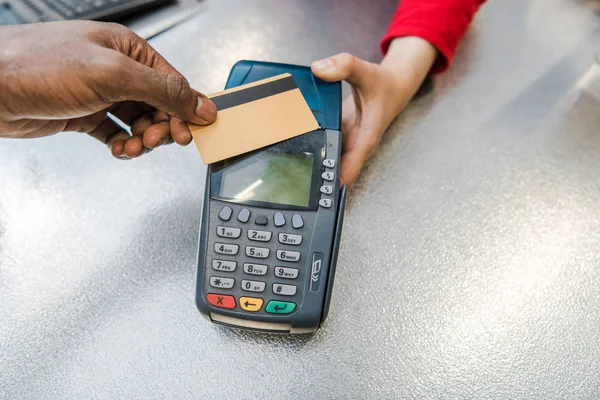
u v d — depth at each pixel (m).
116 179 0.49
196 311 0.42
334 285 0.44
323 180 0.41
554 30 0.65
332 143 0.42
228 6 0.63
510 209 0.49
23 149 0.50
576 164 0.53
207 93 0.55
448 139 0.54
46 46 0.35
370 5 0.65
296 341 0.41
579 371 0.41
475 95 0.58
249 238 0.39
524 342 0.42
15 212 0.47
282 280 0.39
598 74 0.60
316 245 0.39
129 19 0.59
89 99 0.36
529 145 0.54
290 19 0.63
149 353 0.40
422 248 0.47
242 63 0.45
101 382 0.39
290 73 0.45
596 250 0.47
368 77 0.48
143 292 0.43
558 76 0.60
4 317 0.41
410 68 0.54
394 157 0.52
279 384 0.39
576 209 0.50
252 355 0.41
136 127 0.46
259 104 0.42
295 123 0.42
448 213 0.49
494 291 0.45
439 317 0.43
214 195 0.40
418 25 0.56
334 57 0.45
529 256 0.47
